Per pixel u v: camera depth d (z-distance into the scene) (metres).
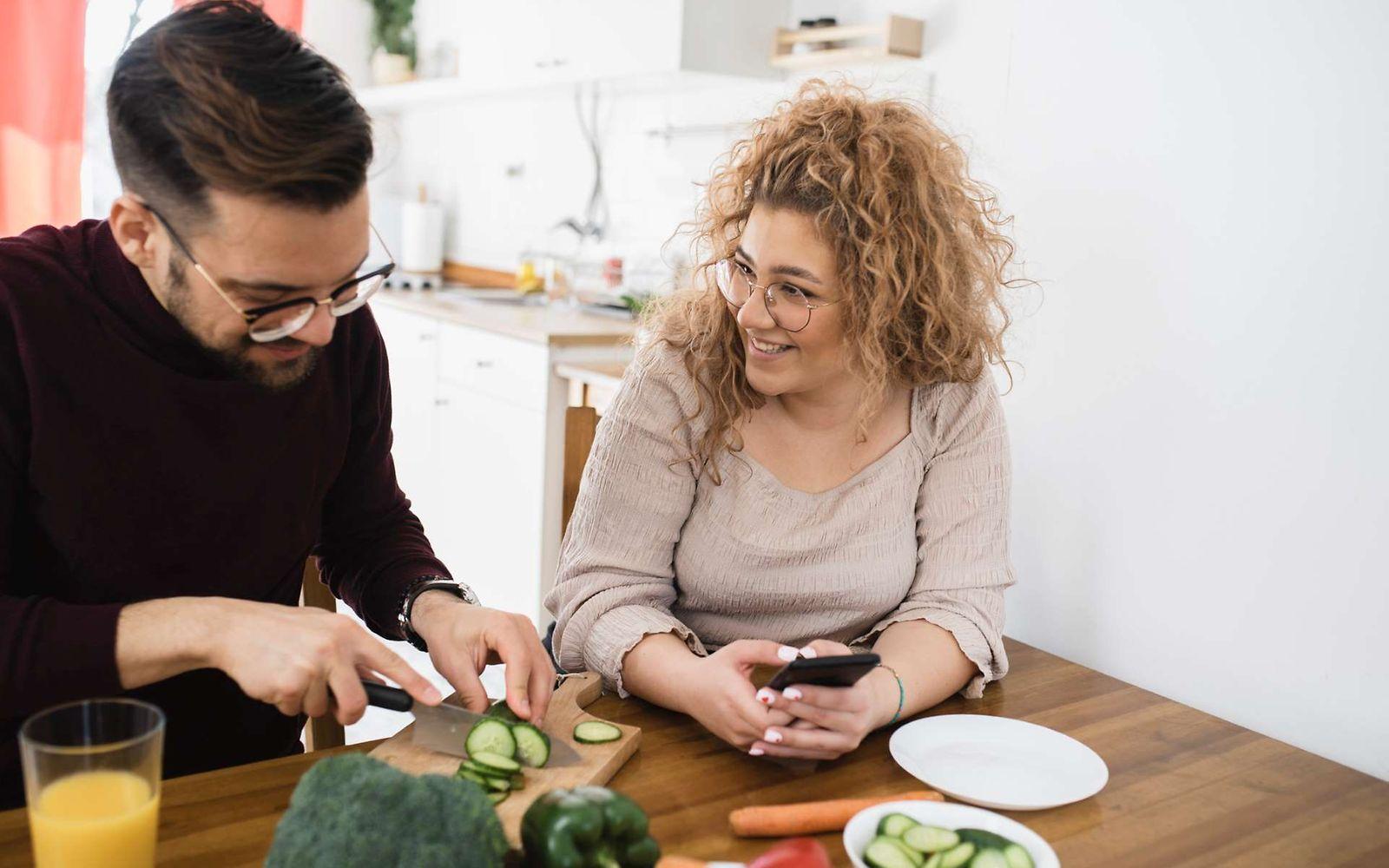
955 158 1.38
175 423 1.15
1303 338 1.77
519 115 4.29
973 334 1.40
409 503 1.47
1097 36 2.06
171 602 1.02
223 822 0.93
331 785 0.76
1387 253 1.66
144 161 0.93
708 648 1.41
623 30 3.14
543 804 0.83
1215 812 1.05
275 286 0.97
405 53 4.75
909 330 1.36
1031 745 1.15
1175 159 1.94
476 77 3.98
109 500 1.15
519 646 1.14
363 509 1.41
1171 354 1.96
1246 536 1.87
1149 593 2.03
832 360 1.30
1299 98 1.75
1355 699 1.74
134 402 1.13
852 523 1.36
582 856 0.80
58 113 3.43
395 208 4.74
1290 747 1.21
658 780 1.04
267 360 1.04
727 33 2.97
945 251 1.32
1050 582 2.21
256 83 0.91
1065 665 1.42
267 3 3.88
